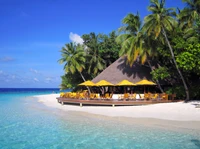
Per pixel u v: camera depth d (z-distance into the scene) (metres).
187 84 30.47
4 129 15.67
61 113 23.47
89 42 49.00
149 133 13.73
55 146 11.53
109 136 13.29
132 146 11.27
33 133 14.41
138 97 30.16
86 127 15.98
